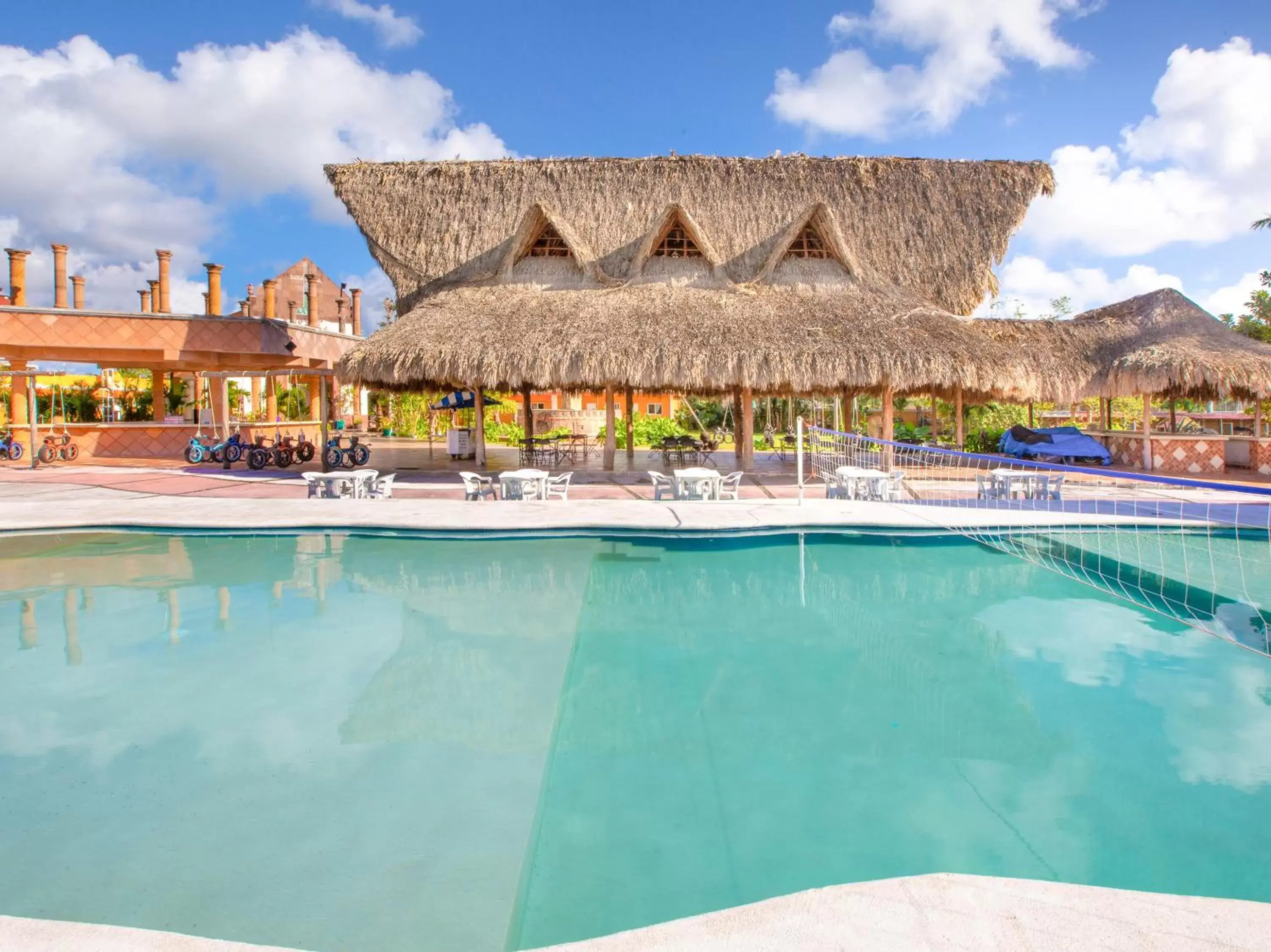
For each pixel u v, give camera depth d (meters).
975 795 3.73
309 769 3.86
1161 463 16.56
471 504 10.98
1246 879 3.02
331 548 9.10
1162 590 7.57
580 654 5.80
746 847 3.25
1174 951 1.97
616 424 27.27
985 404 23.38
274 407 22.70
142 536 9.58
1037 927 2.06
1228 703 4.88
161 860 3.07
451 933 2.64
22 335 18.66
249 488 13.89
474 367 13.76
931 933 2.05
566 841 3.29
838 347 13.54
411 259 17.66
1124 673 5.42
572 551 9.04
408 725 4.40
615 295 15.96
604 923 2.73
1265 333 23.58
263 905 2.79
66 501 11.48
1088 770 3.98
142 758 3.98
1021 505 11.12
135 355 20.19
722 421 31.31
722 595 7.43
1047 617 6.77
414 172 18.23
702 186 17.97
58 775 3.79
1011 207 17.61
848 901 2.19
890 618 6.76
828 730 4.48
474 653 5.78
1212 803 3.63
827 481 12.96
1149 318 16.89
